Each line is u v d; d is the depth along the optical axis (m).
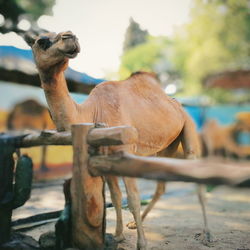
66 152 7.59
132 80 3.72
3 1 8.58
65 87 2.93
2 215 2.62
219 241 3.53
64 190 2.59
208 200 6.16
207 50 17.53
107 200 5.35
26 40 3.01
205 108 10.85
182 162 1.96
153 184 7.63
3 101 6.54
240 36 17.28
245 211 5.17
